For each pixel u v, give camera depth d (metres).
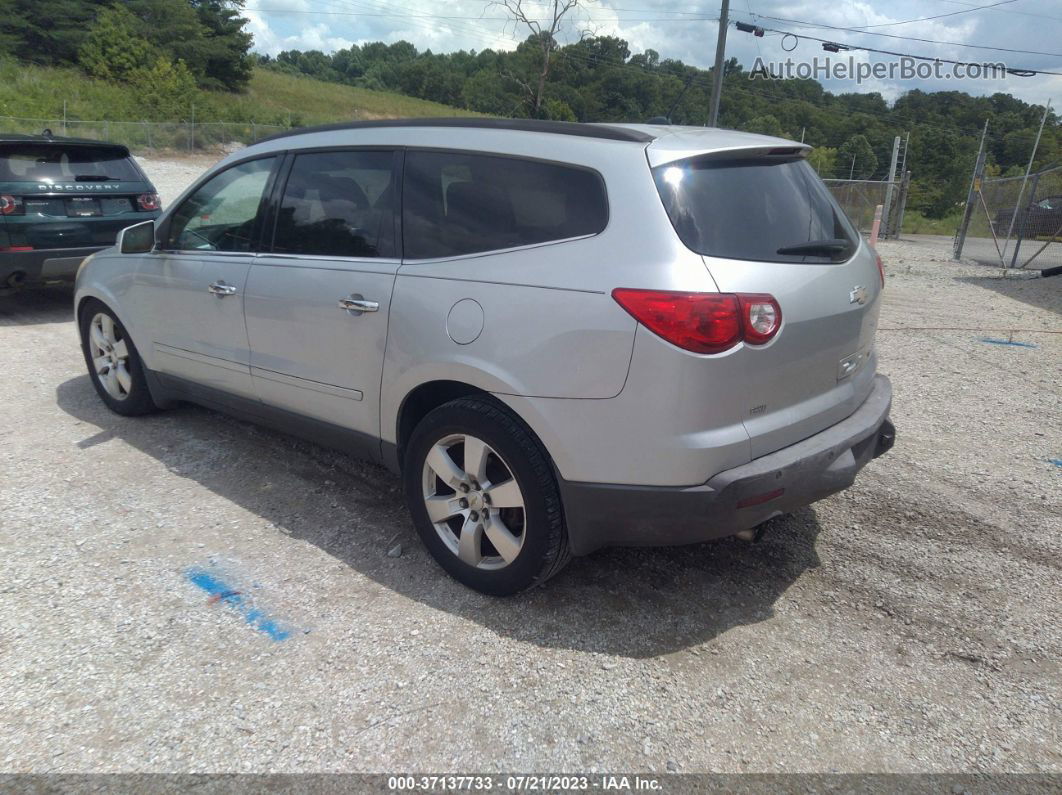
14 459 4.45
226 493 4.12
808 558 3.65
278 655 2.86
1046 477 4.61
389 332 3.30
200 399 4.56
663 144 2.92
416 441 3.29
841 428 3.18
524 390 2.88
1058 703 2.74
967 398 6.12
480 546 3.22
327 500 4.07
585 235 2.86
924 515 4.10
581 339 2.75
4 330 7.29
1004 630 3.14
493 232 3.10
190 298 4.29
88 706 2.59
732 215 2.88
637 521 2.84
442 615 3.12
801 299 2.89
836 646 3.02
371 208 3.51
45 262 7.20
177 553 3.52
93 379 5.29
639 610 3.20
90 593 3.20
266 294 3.82
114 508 3.92
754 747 2.50
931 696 2.76
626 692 2.72
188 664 2.80
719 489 2.71
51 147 7.37
